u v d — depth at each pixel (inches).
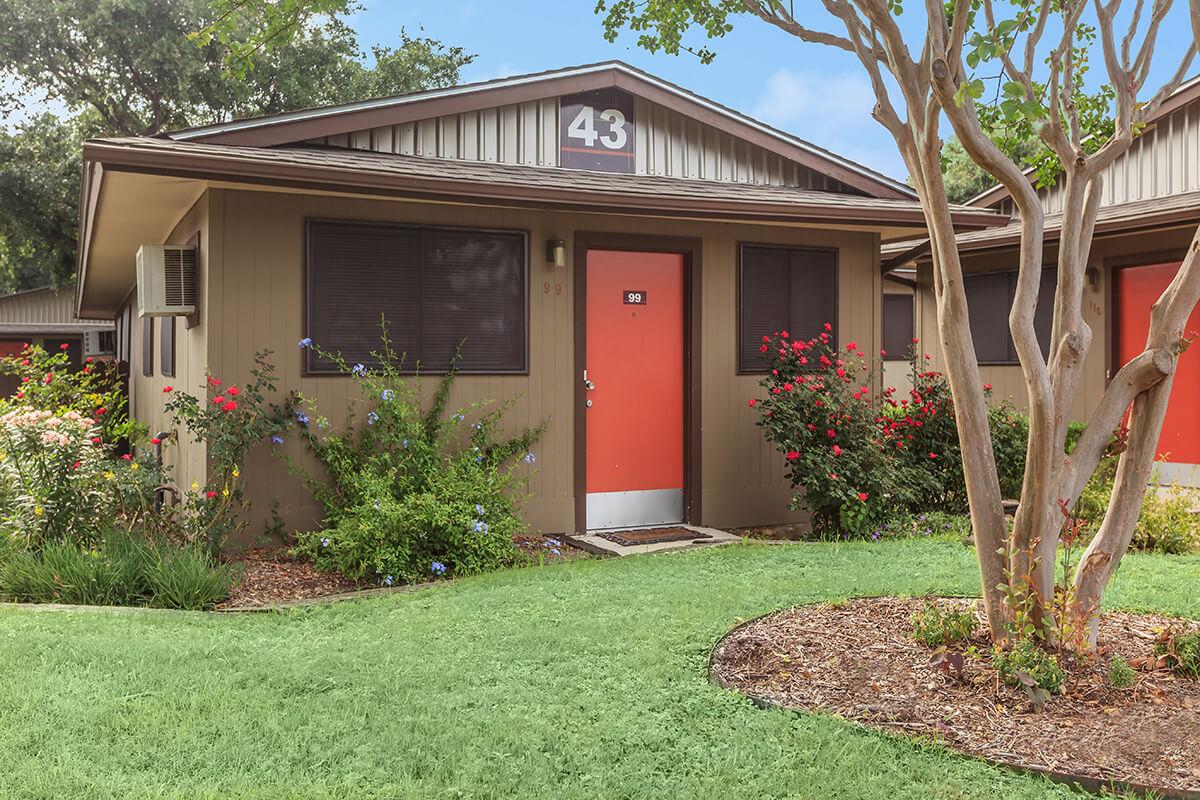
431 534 281.9
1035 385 168.1
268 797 122.4
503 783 128.9
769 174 412.5
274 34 230.2
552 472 344.2
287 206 305.1
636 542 330.6
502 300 335.6
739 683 171.0
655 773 133.3
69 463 283.1
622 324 359.3
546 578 258.2
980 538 177.8
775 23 208.1
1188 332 429.1
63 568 250.4
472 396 330.6
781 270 380.8
